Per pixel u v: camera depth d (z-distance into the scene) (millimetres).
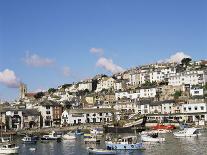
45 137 162250
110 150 112750
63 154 117188
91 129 194500
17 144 149375
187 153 107375
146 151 115125
